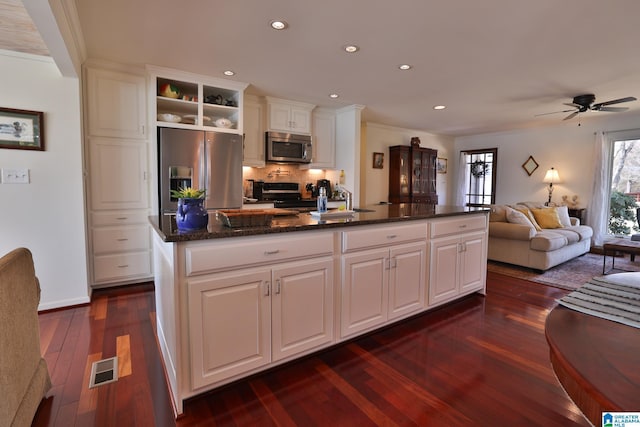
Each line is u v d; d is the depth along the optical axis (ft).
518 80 12.05
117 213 11.20
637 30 8.25
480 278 10.83
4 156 8.79
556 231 15.44
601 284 3.17
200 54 9.97
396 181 21.61
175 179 11.57
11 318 4.50
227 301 5.65
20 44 8.36
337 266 7.12
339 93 13.96
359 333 7.63
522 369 6.72
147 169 11.59
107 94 10.83
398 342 7.82
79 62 9.41
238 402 5.66
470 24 8.02
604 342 2.15
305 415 5.37
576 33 8.43
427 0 7.00
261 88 13.29
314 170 17.75
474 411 5.48
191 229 5.67
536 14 7.51
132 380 6.25
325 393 5.92
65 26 7.10
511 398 5.82
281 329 6.33
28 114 8.96
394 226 8.06
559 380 2.03
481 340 7.96
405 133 22.80
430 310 9.69
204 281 5.41
